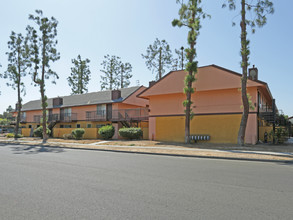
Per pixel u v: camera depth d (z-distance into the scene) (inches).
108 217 161.0
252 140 788.0
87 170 341.1
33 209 177.5
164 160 466.6
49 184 255.1
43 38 1048.8
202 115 890.7
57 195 213.6
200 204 188.9
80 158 485.7
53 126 1462.8
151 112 1012.5
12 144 946.7
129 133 1006.4
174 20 764.6
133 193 220.4
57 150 676.7
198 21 740.0
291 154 533.0
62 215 165.2
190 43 772.6
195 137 869.8
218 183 262.2
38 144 883.4
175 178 288.0
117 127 1203.9
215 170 348.5
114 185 251.0
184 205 186.2
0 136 1478.8
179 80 939.3
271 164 420.5
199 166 388.5
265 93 943.0
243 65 673.6
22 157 494.6
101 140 1010.1
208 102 884.6
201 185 252.4
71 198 204.4
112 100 1256.8
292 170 352.5
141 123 1241.4
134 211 172.6
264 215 165.8
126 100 1229.1
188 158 509.7
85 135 1214.3
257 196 211.6
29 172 323.9
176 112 951.6
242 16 678.5
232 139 827.4
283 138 810.2
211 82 866.1
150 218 159.2
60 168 357.4
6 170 338.6
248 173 324.8
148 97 1046.4
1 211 173.8
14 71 1236.5
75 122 1412.4
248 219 158.6
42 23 1042.7
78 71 2190.0
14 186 246.5
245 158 482.0
